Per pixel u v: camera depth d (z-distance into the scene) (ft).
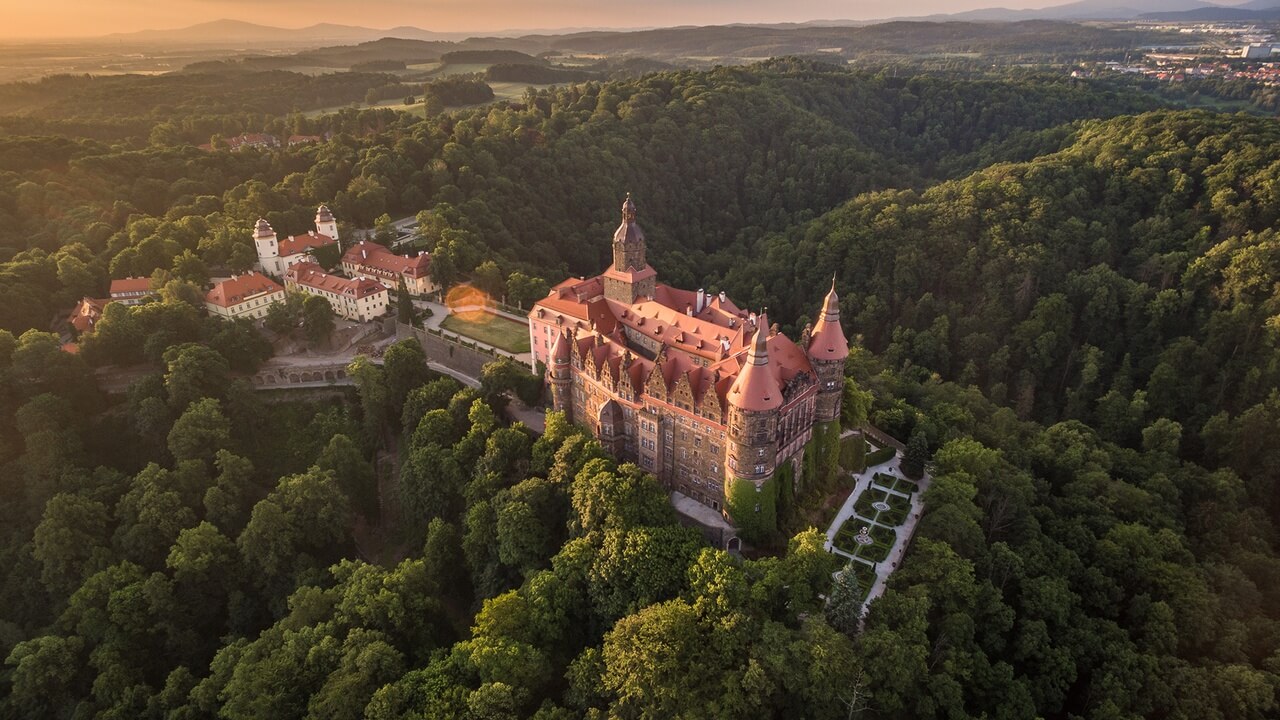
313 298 591.78
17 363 494.18
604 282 526.16
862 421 441.68
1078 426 518.37
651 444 411.95
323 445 524.52
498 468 412.57
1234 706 301.84
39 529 415.64
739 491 362.94
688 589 320.29
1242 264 610.65
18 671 356.38
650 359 469.98
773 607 311.68
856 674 276.00
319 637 334.03
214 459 476.13
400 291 603.67
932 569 328.29
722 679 283.38
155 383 507.30
